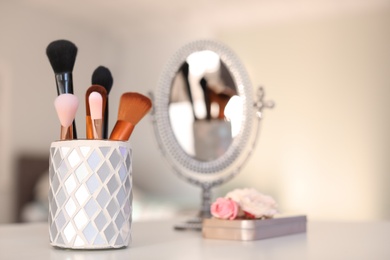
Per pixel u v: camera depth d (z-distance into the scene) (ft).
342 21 13.82
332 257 1.88
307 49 14.07
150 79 15.61
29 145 13.01
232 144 3.26
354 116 13.53
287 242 2.36
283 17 14.06
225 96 3.29
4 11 12.76
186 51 3.36
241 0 12.96
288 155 13.96
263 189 14.02
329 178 13.58
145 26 15.20
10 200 12.47
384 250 2.06
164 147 3.38
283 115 14.12
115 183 2.16
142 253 2.04
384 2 12.92
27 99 13.07
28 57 13.24
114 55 15.75
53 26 13.96
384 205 13.09
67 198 2.13
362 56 13.58
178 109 3.36
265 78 14.44
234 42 14.83
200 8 13.64
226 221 2.49
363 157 13.35
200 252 2.05
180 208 13.26
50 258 1.93
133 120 2.30
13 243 2.40
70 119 2.21
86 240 2.10
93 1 13.26
